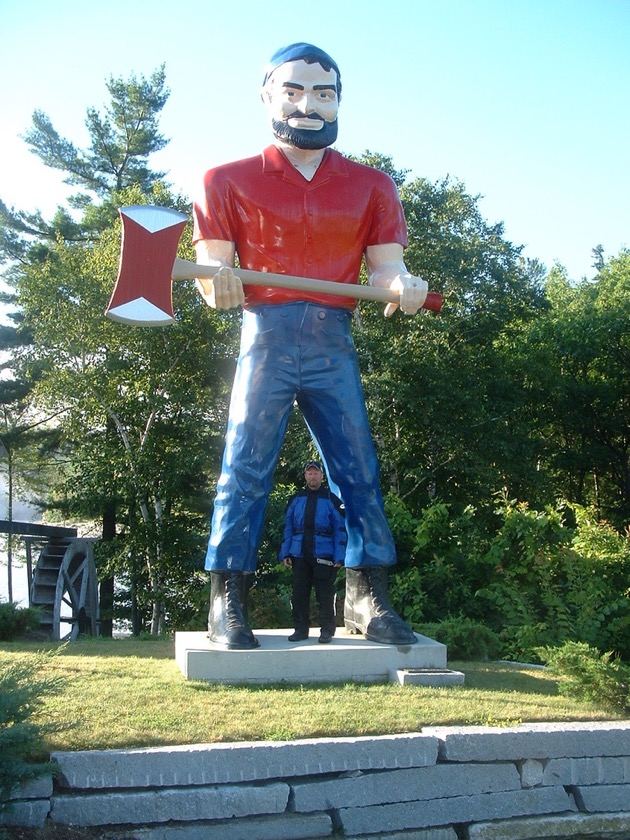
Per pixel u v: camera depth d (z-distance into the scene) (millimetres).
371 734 4871
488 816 4785
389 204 6785
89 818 4234
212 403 18219
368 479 6715
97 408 17109
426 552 10344
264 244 6543
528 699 5664
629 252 35250
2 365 22781
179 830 4328
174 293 16859
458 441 19250
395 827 4633
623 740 5051
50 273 16953
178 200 19531
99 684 5727
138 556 17359
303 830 4492
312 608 10375
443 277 20391
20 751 4043
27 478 25094
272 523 14984
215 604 6492
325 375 6629
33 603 16391
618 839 4863
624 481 30062
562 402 27812
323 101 6512
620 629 8742
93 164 24828
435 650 6355
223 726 4844
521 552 9523
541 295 22453
